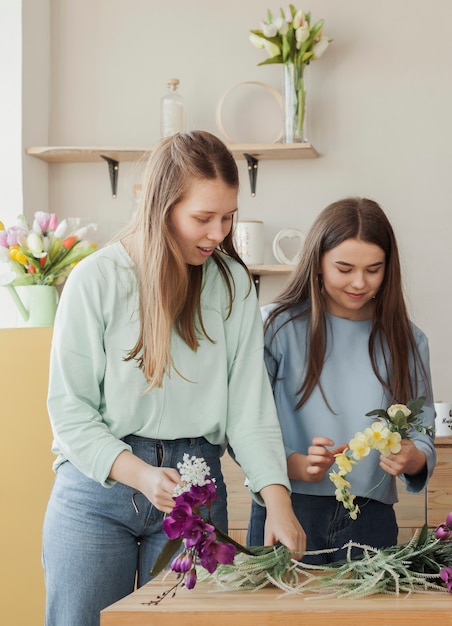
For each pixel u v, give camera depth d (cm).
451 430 299
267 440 175
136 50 380
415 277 361
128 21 381
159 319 169
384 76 363
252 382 180
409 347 209
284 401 207
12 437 253
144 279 172
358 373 207
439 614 122
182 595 134
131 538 172
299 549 159
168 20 378
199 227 171
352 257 200
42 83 378
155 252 171
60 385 170
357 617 122
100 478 162
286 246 367
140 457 172
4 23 360
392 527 206
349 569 142
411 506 295
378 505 203
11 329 253
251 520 209
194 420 175
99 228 380
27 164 364
